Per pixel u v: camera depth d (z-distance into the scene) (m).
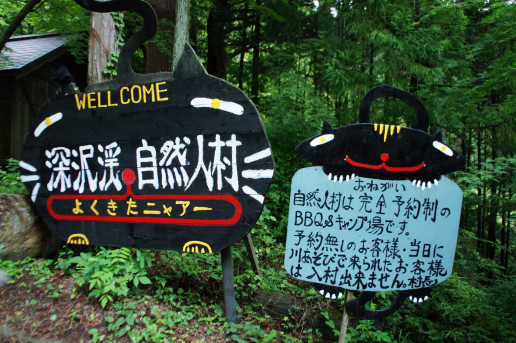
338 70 6.11
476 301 3.86
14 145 8.12
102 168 3.38
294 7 7.40
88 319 2.69
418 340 3.54
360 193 2.66
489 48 5.38
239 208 2.89
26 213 3.50
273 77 7.82
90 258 2.97
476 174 5.33
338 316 3.48
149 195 3.19
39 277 3.13
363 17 6.36
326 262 2.67
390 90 2.71
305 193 2.71
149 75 3.23
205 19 10.73
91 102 3.43
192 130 3.06
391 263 2.66
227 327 2.88
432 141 2.67
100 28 4.56
